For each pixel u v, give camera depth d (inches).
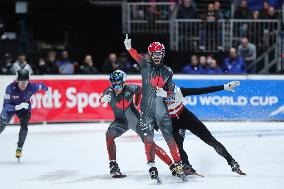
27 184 472.4
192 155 608.1
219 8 1160.8
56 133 796.0
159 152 493.7
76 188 455.8
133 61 1182.3
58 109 906.1
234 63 1014.4
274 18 1135.6
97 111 912.3
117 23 1338.6
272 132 783.7
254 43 1140.5
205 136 490.3
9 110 584.1
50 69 1032.2
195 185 461.1
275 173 510.3
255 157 596.1
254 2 1225.4
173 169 492.7
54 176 507.2
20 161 587.2
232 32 1139.3
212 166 548.1
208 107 911.0
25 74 577.0
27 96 590.9
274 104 908.6
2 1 1306.6
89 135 773.3
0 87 886.4
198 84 909.8
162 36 1168.8
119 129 493.7
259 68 1130.7
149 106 468.4
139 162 574.9
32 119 898.7
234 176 498.3
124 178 494.9
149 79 467.2
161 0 1224.2
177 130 493.4
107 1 1334.9
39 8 1347.2
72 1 1307.8
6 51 1171.3
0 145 699.4
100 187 458.3
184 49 1162.0
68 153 633.6
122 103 481.4
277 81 907.4
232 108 908.6
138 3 1178.6
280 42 1114.7
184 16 1149.7
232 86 476.7
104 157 607.2
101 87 911.7
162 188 450.6
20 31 1163.9
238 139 719.7
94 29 1343.5
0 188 458.0
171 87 473.1
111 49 1317.7
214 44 1140.5
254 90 906.1
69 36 1346.0
